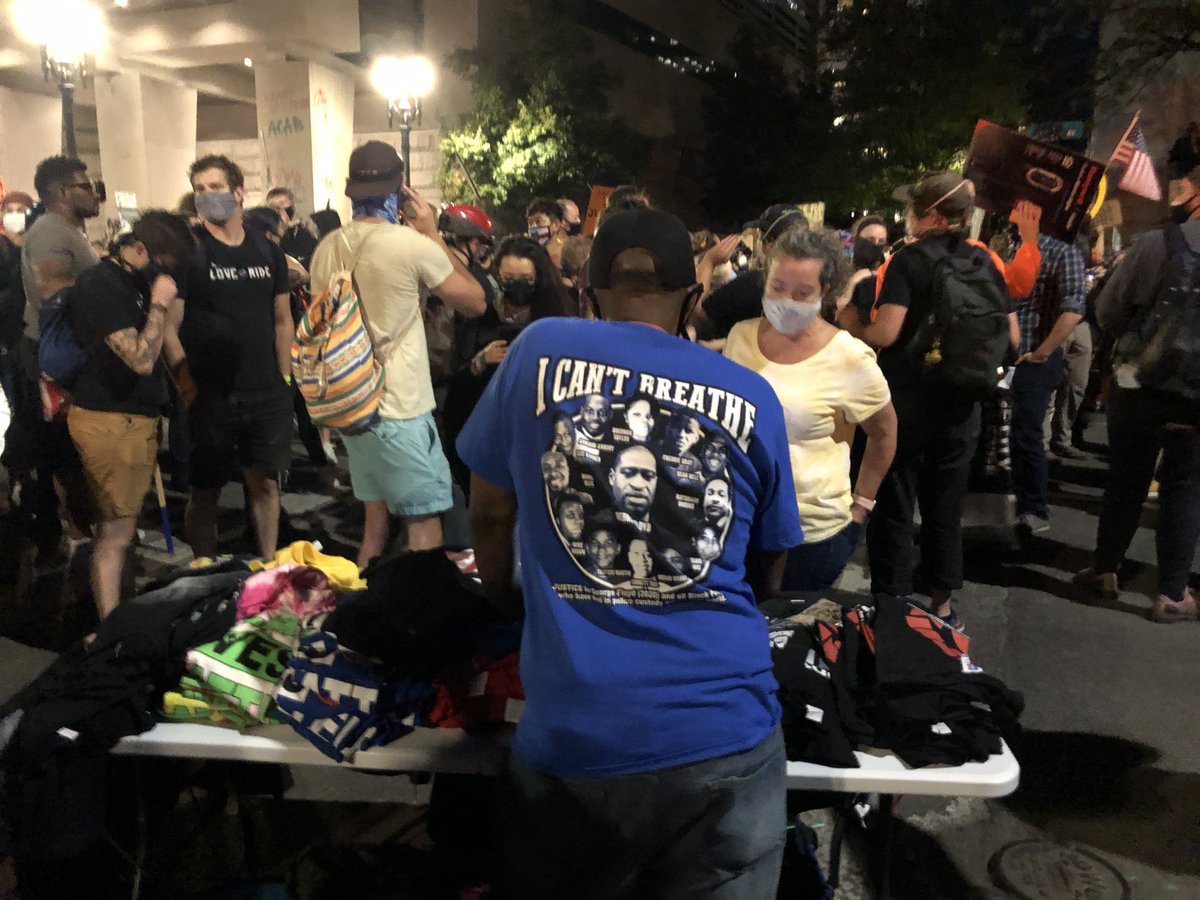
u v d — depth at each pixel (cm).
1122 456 430
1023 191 386
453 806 214
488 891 202
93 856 217
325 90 1141
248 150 1484
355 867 208
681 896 150
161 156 1265
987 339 341
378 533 378
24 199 721
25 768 195
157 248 327
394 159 326
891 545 369
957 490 372
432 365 424
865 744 201
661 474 144
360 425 318
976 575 478
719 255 348
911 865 263
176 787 244
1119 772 306
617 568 143
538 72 1212
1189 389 384
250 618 220
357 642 202
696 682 143
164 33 1109
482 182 1216
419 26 1346
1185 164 383
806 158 1470
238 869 243
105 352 329
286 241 705
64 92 670
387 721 203
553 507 145
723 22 1923
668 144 1786
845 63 1495
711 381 150
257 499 419
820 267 252
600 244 160
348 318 311
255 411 392
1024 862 265
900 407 355
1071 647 396
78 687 201
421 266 318
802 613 226
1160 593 423
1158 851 270
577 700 142
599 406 146
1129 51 1329
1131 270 390
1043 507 536
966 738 199
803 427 269
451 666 207
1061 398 723
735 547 150
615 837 145
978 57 1295
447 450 373
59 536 480
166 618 212
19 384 418
